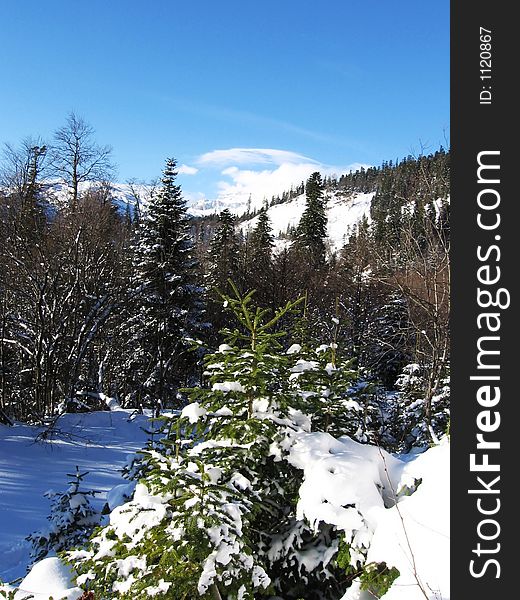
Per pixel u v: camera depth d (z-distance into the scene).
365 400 5.43
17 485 10.89
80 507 6.62
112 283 20.45
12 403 20.72
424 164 9.73
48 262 18.42
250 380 4.16
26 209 19.62
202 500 3.27
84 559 3.55
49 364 18.27
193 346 4.57
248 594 3.14
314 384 4.84
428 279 8.84
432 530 3.08
